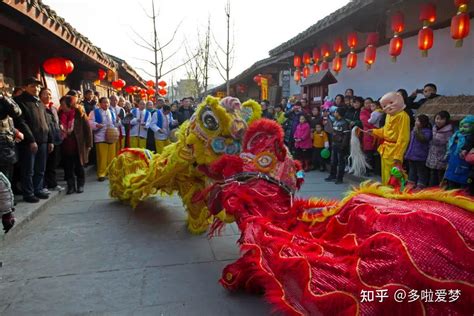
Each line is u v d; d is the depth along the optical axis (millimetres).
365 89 8695
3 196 3500
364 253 1703
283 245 2029
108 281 3074
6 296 2838
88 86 11578
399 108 4836
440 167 5000
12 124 4477
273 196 2570
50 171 6074
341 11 7152
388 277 1560
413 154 5359
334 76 10023
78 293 2879
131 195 5020
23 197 5129
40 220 4727
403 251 1551
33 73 7340
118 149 8570
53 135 5637
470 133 4145
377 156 7012
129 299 2785
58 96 8688
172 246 3844
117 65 11227
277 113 10188
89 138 6352
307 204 2604
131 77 15992
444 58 6410
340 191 6355
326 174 8117
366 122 6871
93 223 4613
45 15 5008
